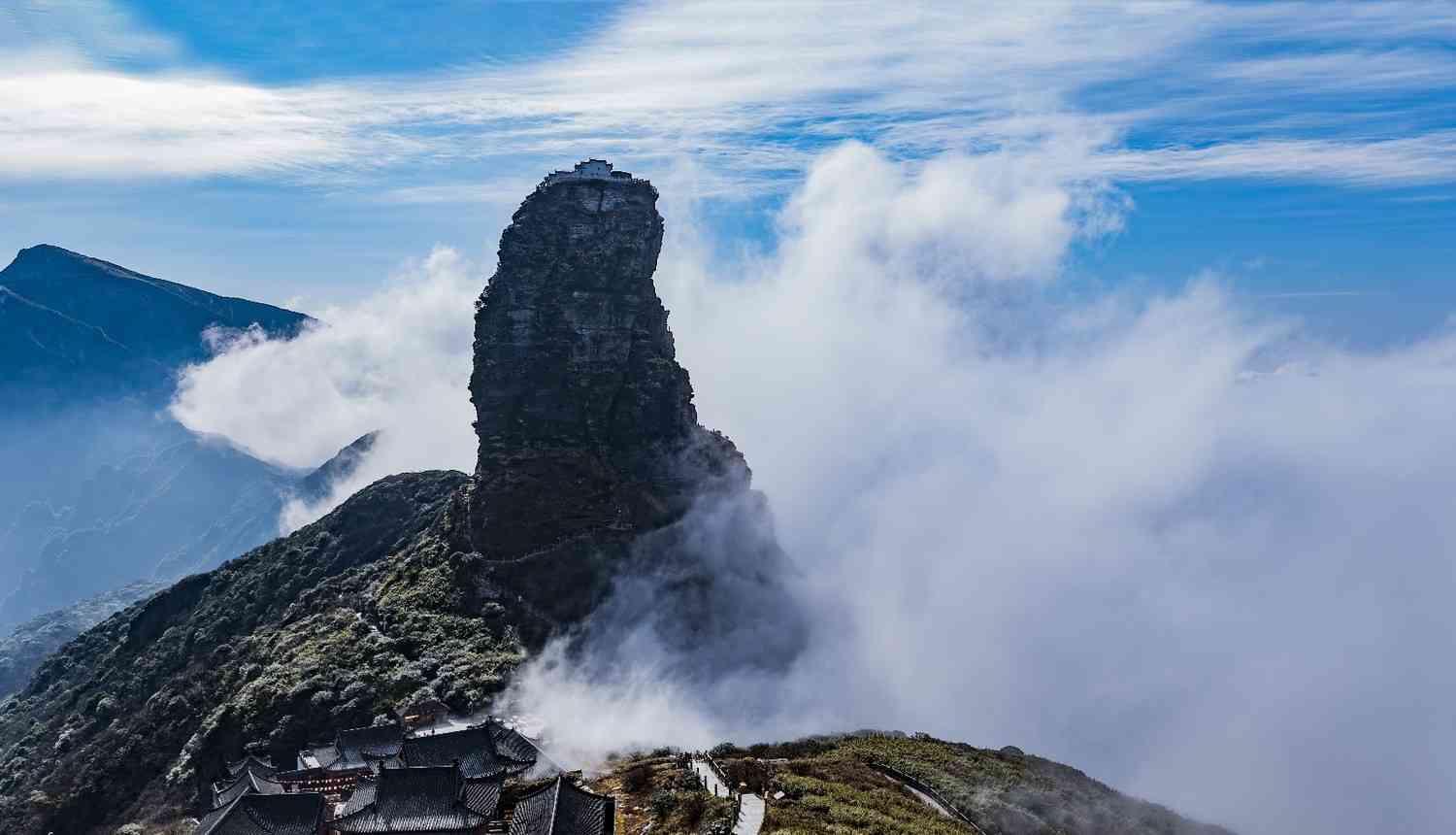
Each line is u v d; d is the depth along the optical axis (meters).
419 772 147.00
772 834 134.25
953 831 149.00
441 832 140.88
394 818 142.88
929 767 191.50
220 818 144.75
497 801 149.25
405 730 188.00
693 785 156.88
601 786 164.62
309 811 146.75
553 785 141.75
